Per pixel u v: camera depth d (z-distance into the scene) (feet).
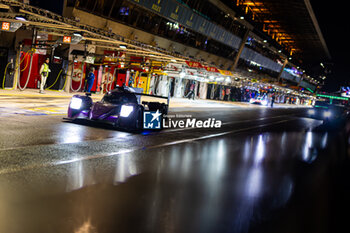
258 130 48.37
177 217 11.59
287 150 31.68
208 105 95.91
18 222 9.89
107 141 24.97
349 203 15.85
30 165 15.92
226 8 121.19
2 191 12.18
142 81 95.71
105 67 78.48
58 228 9.77
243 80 120.37
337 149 33.27
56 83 64.85
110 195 13.14
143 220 11.01
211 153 25.40
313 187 18.24
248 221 11.94
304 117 98.27
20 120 28.60
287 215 13.07
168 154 23.04
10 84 53.52
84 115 31.17
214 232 10.70
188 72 86.17
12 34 52.08
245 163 23.04
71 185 13.80
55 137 23.63
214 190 15.44
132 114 30.40
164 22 93.04
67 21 41.78
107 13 72.13
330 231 11.85
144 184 15.20
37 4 49.73
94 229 9.93
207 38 120.78
